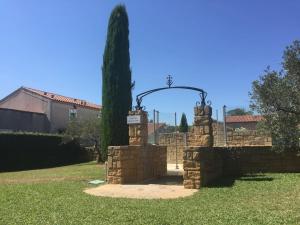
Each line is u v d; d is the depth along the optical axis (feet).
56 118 149.59
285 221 26.48
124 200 36.78
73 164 114.42
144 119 56.18
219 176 52.42
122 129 68.74
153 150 58.85
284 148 50.90
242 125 75.31
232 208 31.14
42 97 149.89
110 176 50.52
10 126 131.34
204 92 53.52
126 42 71.10
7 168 98.94
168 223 27.07
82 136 112.98
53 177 61.98
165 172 63.67
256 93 50.31
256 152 54.90
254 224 25.86
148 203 34.81
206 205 32.99
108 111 69.31
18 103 155.02
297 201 33.09
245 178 49.49
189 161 43.91
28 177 65.36
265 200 34.06
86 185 49.29
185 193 40.42
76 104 158.92
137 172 52.85
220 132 72.43
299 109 48.37
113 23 71.05
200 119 52.39
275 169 54.13
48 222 28.09
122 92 69.56
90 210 31.99
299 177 47.26
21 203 36.22
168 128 86.58
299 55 48.32
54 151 114.11
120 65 70.03
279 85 49.01
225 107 69.92
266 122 50.19
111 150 50.62
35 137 107.96
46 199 38.09
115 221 28.04
